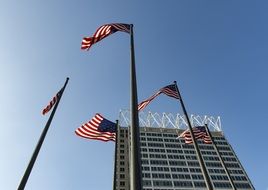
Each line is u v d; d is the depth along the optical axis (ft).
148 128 570.87
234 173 509.35
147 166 489.26
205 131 96.84
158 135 558.56
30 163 58.18
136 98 43.11
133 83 46.16
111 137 87.86
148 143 536.42
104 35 71.82
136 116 40.04
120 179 471.62
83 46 72.08
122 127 560.20
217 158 532.32
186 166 504.02
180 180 476.54
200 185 475.72
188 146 544.62
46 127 67.72
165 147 533.55
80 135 85.30
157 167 490.90
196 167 506.07
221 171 508.12
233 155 544.21
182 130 582.35
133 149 35.73
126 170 486.79
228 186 483.51
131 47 56.34
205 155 534.78
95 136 86.28
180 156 520.83
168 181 470.80
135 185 32.17
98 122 89.04
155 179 469.57
